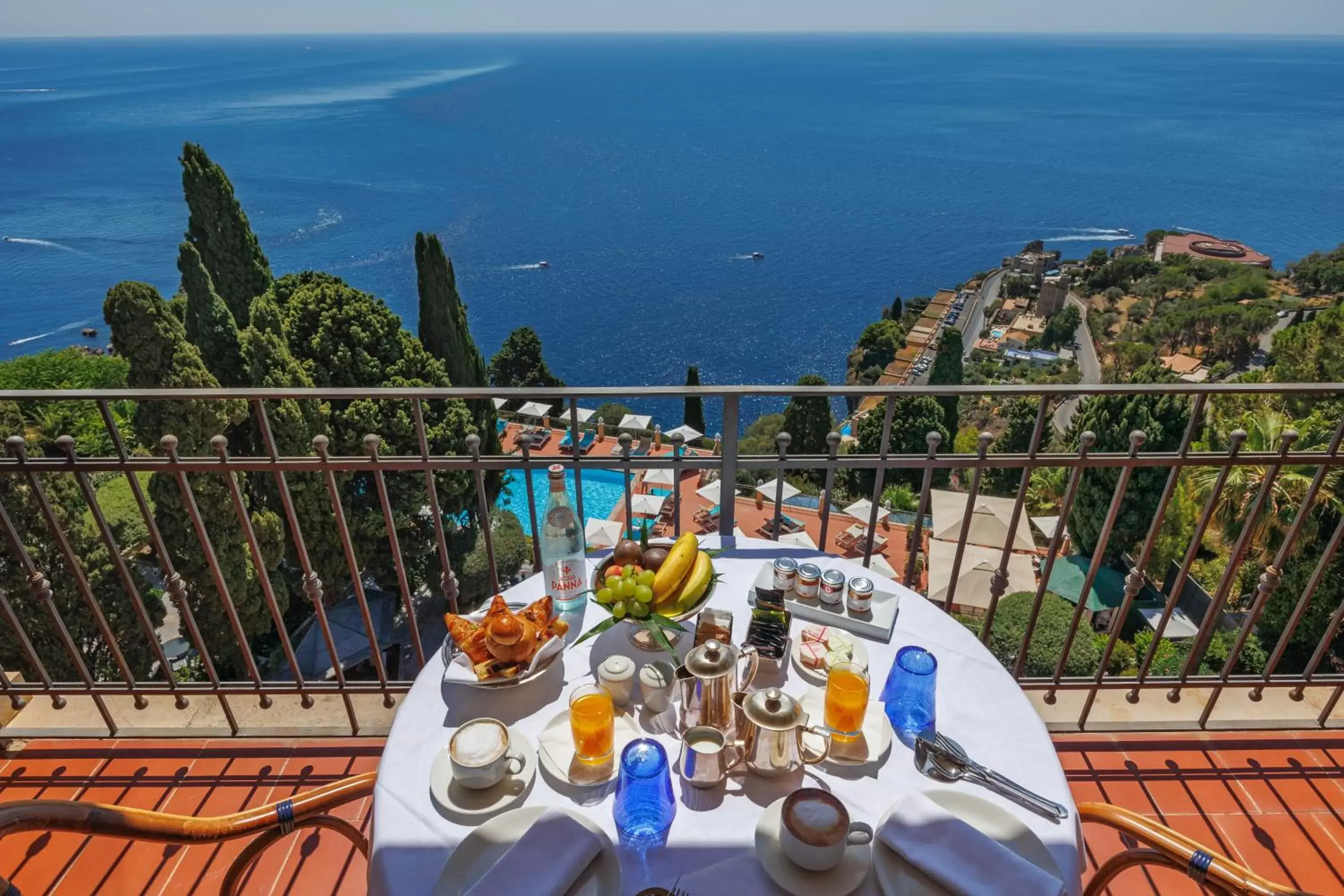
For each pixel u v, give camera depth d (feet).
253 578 35.81
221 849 7.26
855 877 3.89
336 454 41.65
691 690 4.90
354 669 41.24
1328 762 8.18
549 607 5.75
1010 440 69.77
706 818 4.32
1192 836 7.40
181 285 41.14
